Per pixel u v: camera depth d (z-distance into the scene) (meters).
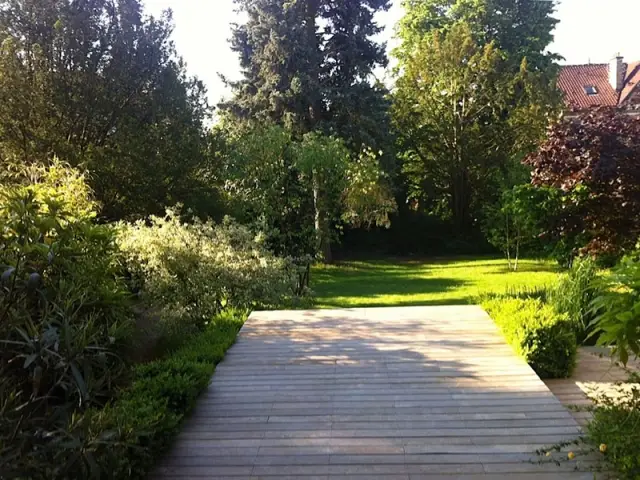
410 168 22.67
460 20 21.89
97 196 13.06
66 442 2.59
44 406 2.92
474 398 4.22
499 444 3.51
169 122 14.36
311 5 18.17
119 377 3.46
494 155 20.72
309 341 5.77
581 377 4.97
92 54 13.40
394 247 22.42
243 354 5.44
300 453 3.50
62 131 13.14
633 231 7.12
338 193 14.42
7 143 12.71
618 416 3.27
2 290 2.97
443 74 20.44
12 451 2.48
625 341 2.52
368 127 18.09
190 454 3.53
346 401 4.26
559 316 5.34
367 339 5.76
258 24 17.98
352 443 3.61
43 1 12.98
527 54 21.78
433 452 3.44
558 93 19.75
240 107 18.25
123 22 13.87
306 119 17.77
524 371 4.71
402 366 4.95
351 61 18.17
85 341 2.92
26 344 2.73
